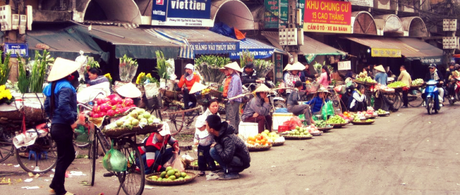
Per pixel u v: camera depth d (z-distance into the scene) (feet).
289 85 51.62
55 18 50.14
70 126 21.11
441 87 65.41
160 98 40.06
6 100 25.04
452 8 111.86
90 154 26.16
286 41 71.15
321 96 46.98
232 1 68.44
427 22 113.09
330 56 85.66
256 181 24.54
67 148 21.26
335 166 27.73
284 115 40.81
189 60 65.67
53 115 21.18
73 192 22.31
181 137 38.75
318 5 80.59
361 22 89.45
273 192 22.22
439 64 105.91
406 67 110.42
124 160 21.08
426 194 21.39
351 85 54.85
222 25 68.49
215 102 26.12
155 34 58.08
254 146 32.99
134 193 21.50
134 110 20.93
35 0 53.52
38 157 26.50
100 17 59.36
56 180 21.18
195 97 41.52
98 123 21.52
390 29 96.58
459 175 24.99
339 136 40.06
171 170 24.26
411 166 27.40
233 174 25.22
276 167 27.81
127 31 56.18
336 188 22.74
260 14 74.59
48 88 21.35
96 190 22.75
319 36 87.86
